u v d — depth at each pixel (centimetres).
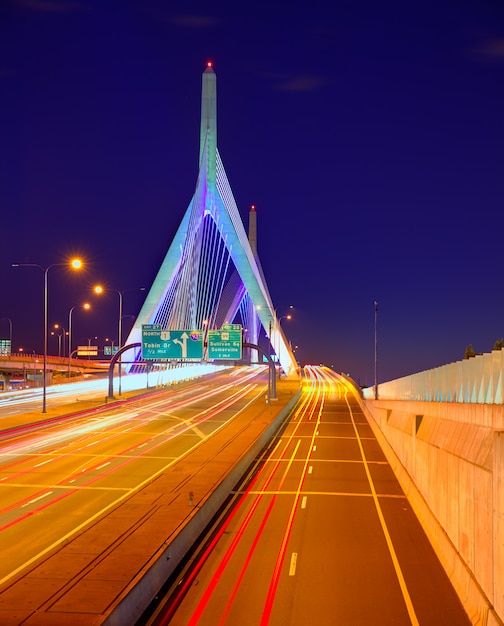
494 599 1642
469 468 1966
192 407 7881
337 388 12088
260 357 18925
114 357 8394
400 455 3950
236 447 4591
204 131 10444
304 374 16238
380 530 2722
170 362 8156
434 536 2502
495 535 1641
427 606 1886
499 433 1634
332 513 3014
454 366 2809
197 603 1886
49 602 1662
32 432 5616
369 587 2039
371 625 1744
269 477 3931
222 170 10881
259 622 1752
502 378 2127
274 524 2808
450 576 2116
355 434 6072
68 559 2016
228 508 3111
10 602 1666
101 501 2980
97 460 4162
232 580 2088
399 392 4981
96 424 6200
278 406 7931
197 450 4484
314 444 5412
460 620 1784
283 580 2094
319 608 1858
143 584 1858
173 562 2195
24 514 2736
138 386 11788
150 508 2708
